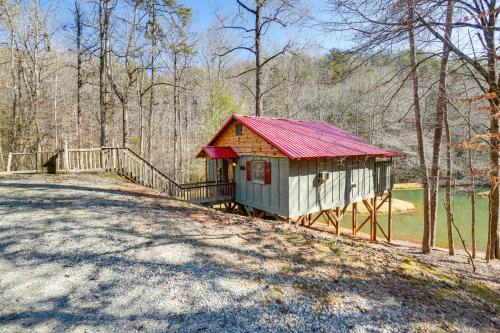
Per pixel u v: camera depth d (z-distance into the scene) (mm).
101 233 5773
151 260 4828
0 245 4988
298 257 5492
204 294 4027
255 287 4324
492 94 6477
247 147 12852
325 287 4535
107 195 8891
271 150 11555
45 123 24484
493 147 7355
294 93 28781
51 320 3258
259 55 15609
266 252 5559
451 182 11414
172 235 5977
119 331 3191
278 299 4090
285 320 3664
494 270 9016
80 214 6789
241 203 13398
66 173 12383
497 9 5055
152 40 18156
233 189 13672
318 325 3629
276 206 11578
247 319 3613
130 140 29797
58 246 5086
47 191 8914
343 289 4535
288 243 6148
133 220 6691
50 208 7109
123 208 7578
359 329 3639
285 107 29250
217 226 6828
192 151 28406
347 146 13047
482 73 6426
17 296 3635
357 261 5648
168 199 9422
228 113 31562
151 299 3811
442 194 19141
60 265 4465
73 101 27859
